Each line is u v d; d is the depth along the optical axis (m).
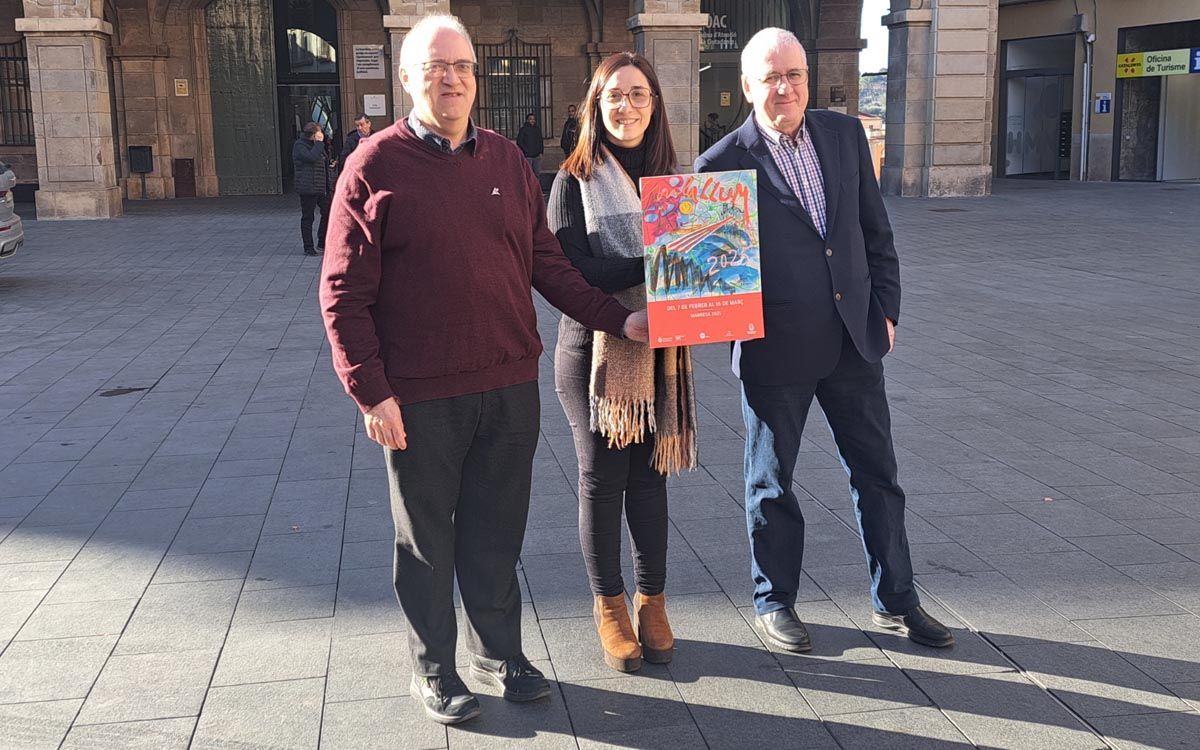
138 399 7.34
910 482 5.39
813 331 3.59
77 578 4.37
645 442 3.60
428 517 3.30
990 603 4.02
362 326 3.13
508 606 3.49
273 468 5.80
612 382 3.47
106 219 20.19
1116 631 3.79
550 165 27.05
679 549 4.61
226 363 8.44
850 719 3.28
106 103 20.44
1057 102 29.12
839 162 3.63
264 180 27.08
